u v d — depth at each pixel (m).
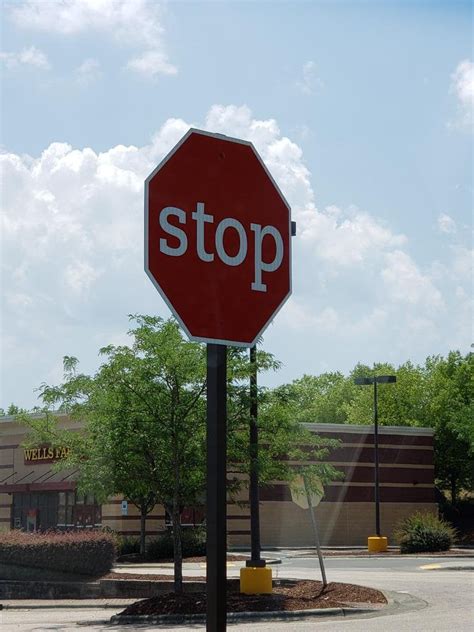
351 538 50.81
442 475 64.38
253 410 18.55
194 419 19.11
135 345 19.17
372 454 52.28
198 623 16.38
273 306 4.83
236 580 20.58
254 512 18.05
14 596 26.47
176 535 20.11
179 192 4.66
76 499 45.22
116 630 15.42
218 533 4.35
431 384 70.31
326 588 19.41
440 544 41.25
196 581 23.77
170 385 19.00
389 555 40.31
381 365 87.44
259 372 19.05
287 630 13.59
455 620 14.88
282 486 48.62
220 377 4.54
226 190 4.79
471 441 48.56
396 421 71.62
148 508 38.34
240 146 4.87
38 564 26.98
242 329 4.71
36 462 46.44
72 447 21.42
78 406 20.11
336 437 51.47
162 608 17.14
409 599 19.14
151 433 18.84
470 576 27.28
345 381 89.25
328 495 50.59
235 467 18.95
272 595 17.55
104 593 25.39
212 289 4.66
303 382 96.69
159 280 4.54
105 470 19.89
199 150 4.75
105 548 27.06
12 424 48.09
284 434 19.55
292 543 48.56
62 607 22.94
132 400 19.11
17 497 47.94
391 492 52.72
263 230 4.86
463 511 62.50
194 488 20.17
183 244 4.62
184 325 4.55
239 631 13.48
